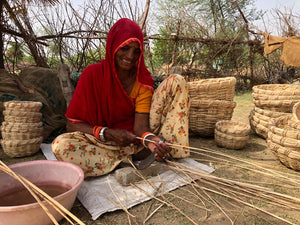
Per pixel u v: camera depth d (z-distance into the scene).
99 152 1.67
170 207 1.37
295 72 7.14
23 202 1.21
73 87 2.47
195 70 6.15
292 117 2.12
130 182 1.57
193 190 1.57
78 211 1.33
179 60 5.96
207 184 1.65
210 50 6.13
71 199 1.17
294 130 1.90
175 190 1.57
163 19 5.60
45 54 3.96
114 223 1.23
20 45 3.74
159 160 1.60
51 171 1.41
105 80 1.62
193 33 5.76
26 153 2.16
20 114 2.12
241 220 1.26
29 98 2.59
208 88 2.61
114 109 1.72
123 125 1.81
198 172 1.65
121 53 1.53
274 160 2.10
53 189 1.35
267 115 2.61
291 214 1.32
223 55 6.48
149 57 5.24
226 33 6.32
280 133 1.88
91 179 1.64
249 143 2.59
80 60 3.98
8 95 2.52
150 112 1.78
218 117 2.66
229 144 2.36
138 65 1.63
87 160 1.61
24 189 1.34
